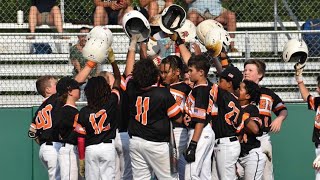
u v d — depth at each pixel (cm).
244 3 2994
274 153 2605
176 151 2070
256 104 2280
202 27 2244
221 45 2195
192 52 2570
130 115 2069
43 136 2275
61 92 2212
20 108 2577
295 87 2752
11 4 2962
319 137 2267
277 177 2609
